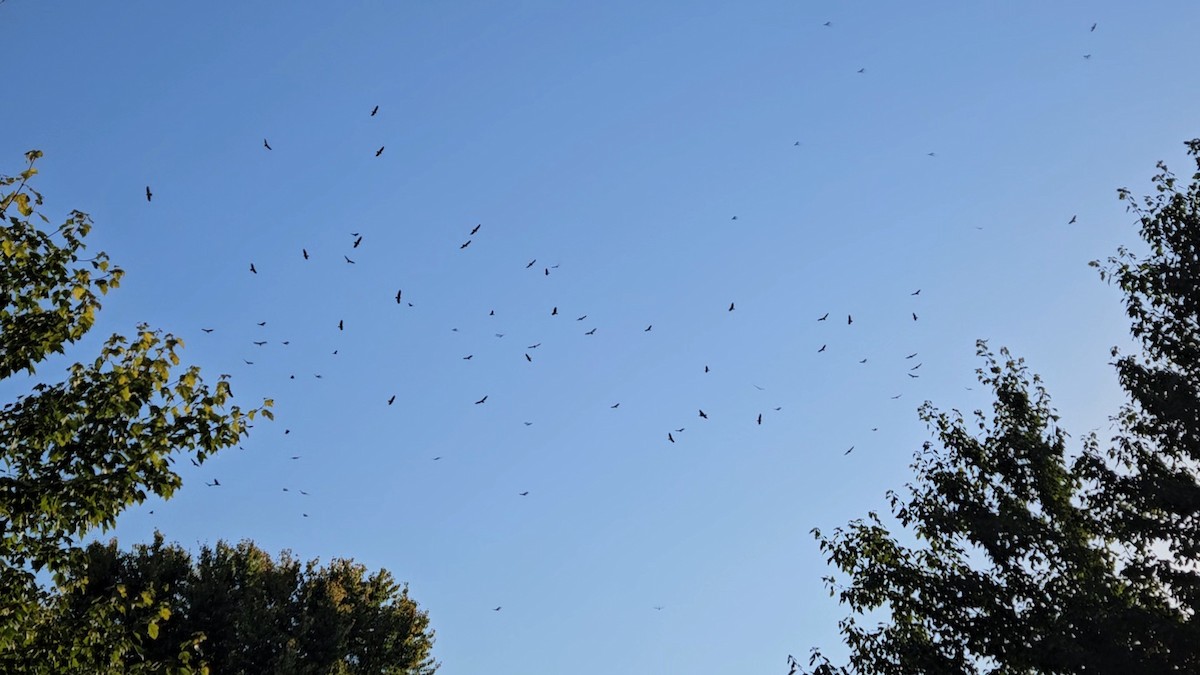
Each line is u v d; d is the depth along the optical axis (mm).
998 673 19656
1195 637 16625
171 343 13547
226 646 34719
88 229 13359
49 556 12312
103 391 12711
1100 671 17125
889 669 19906
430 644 42531
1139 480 18906
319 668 36062
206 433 13094
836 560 21125
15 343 12344
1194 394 18297
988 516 20219
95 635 12945
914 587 20172
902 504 21453
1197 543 17938
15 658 12383
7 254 12555
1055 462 20703
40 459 12484
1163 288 19109
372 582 42844
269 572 39312
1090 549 19828
